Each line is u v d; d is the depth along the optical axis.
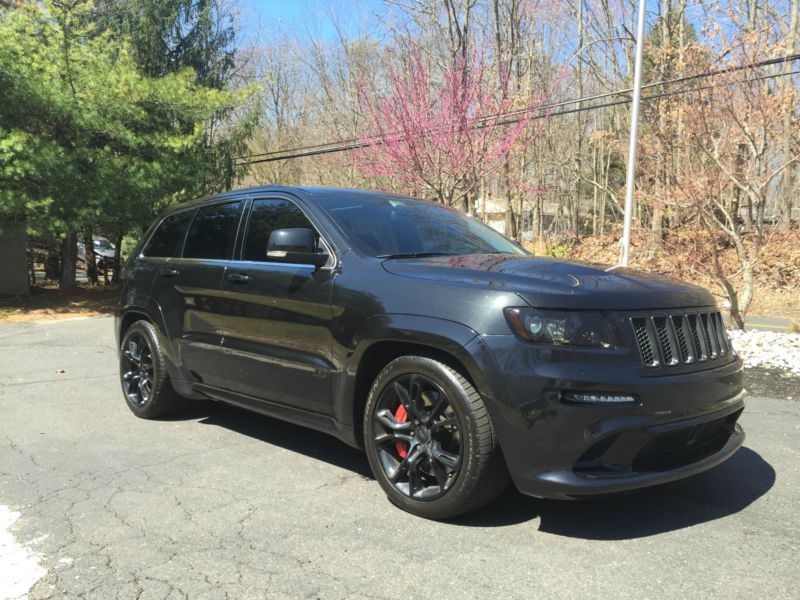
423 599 2.65
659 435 3.07
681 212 13.88
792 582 2.76
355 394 3.72
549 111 16.86
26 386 6.94
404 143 14.20
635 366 3.04
